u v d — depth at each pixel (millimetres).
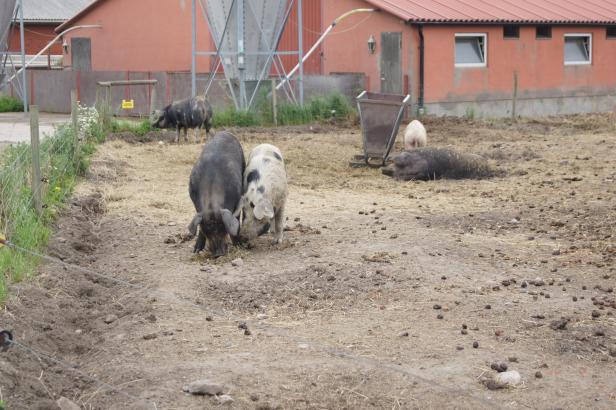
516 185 14789
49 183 12344
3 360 6285
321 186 14859
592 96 32375
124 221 11844
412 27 27328
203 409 5812
